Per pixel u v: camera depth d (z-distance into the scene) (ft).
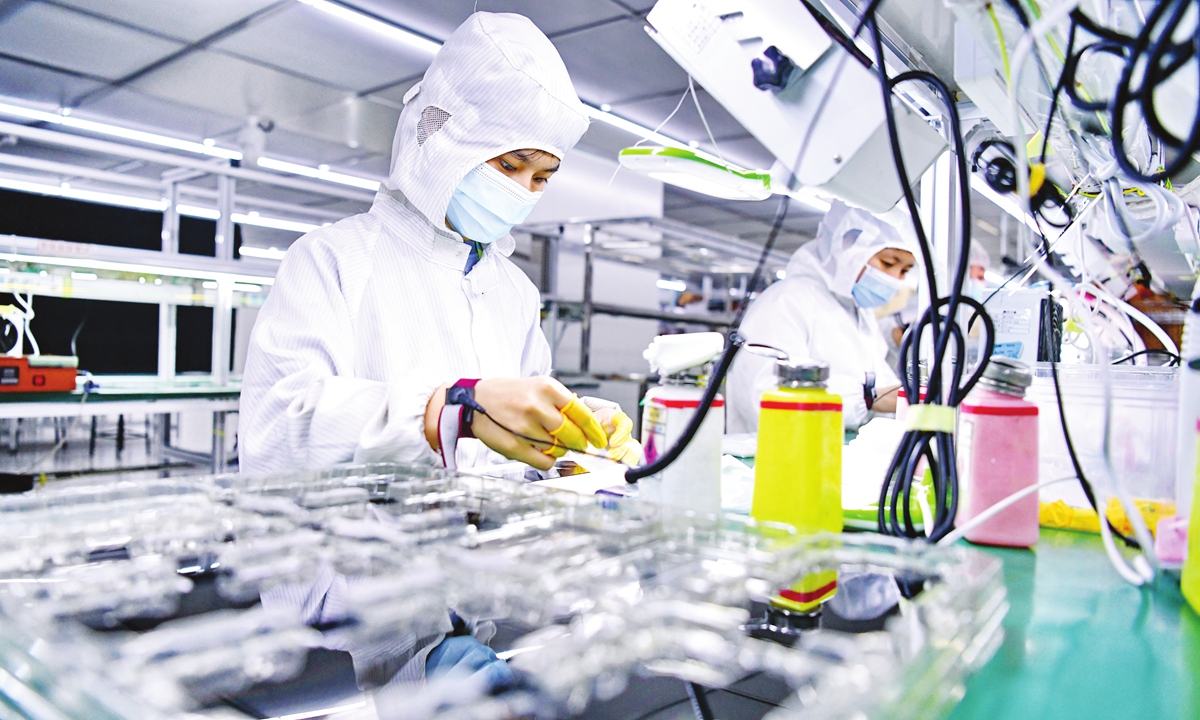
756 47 2.77
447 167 4.46
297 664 1.41
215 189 21.08
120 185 19.56
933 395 2.20
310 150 18.98
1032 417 2.47
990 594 1.69
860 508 2.88
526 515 2.31
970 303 2.33
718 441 2.52
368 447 3.37
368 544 1.99
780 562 1.81
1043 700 1.33
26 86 14.84
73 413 9.54
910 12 2.89
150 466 15.02
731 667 1.42
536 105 4.40
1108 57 2.15
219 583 1.83
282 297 4.55
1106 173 2.85
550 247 16.17
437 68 4.67
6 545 1.88
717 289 21.86
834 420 2.15
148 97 15.39
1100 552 2.41
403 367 4.72
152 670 1.27
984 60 2.90
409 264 4.95
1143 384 2.60
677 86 13.41
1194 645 1.62
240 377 13.05
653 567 1.78
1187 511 2.04
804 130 2.81
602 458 3.70
